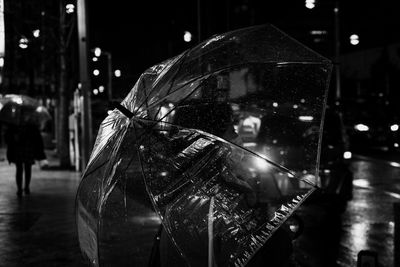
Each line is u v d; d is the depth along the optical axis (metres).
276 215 4.46
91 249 4.64
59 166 22.09
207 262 4.30
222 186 4.51
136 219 4.55
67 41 22.69
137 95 4.83
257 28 5.44
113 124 4.86
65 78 22.55
